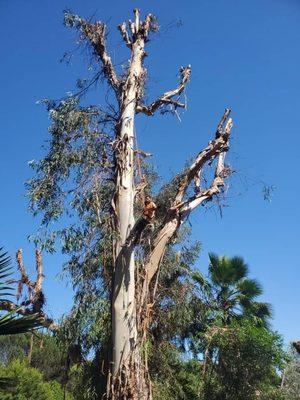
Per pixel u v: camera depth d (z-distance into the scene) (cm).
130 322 1144
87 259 1285
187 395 1698
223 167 1415
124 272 1168
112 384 1100
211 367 1753
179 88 1462
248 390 1716
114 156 1320
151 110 1439
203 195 1366
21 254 1348
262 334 1764
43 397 2427
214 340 1742
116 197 1257
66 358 1398
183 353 1648
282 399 1850
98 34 1451
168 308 1562
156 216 1498
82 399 1315
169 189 1520
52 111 1374
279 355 1764
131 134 1331
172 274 1612
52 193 1341
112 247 1225
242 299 2264
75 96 1398
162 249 1267
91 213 1300
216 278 2303
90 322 1270
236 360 1730
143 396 1096
